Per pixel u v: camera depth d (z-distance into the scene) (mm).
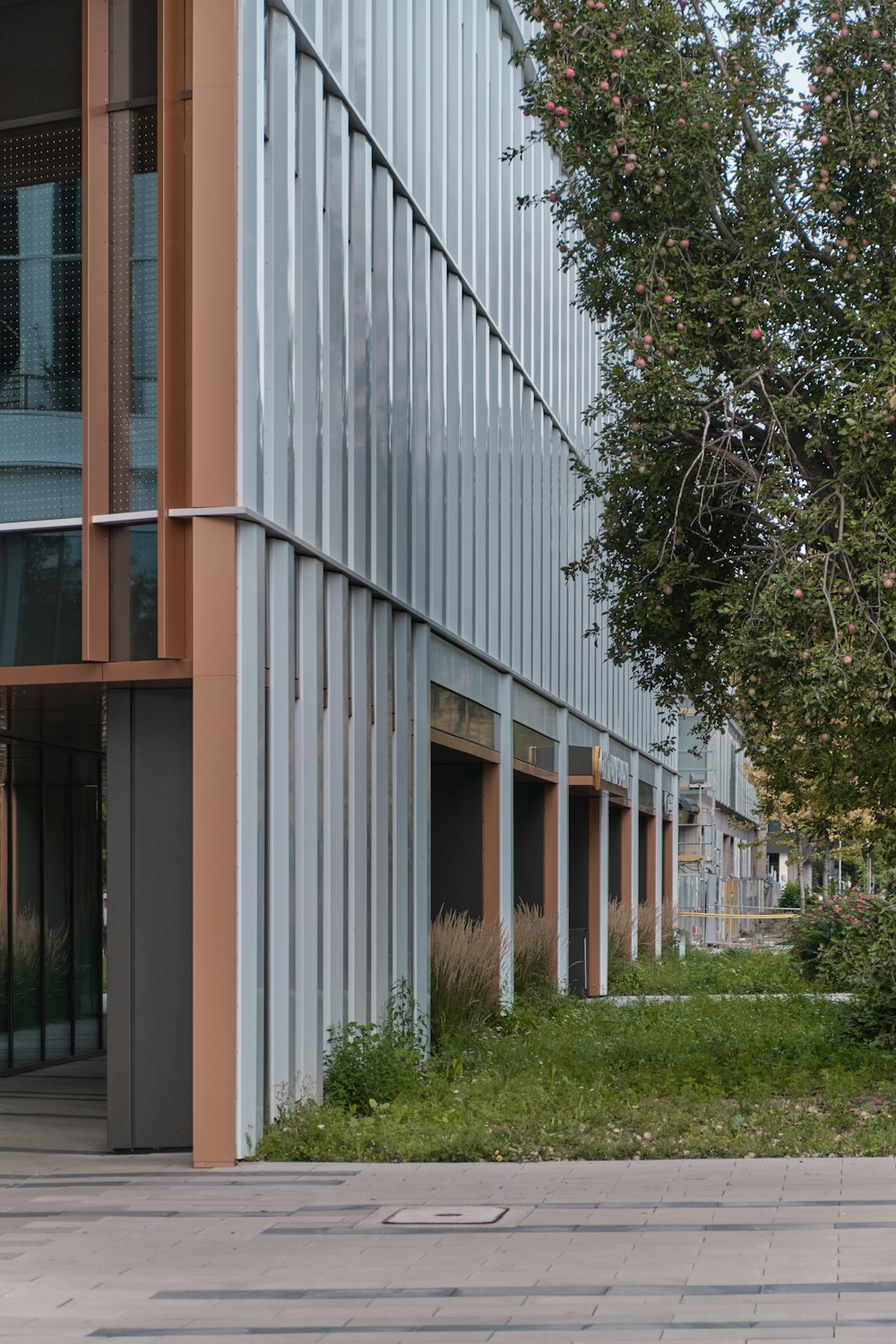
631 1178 9422
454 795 19500
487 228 19344
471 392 18188
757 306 11680
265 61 11383
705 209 12117
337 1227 8203
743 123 12047
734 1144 10289
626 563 13891
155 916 10938
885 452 10961
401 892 14227
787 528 11367
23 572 10945
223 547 10406
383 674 13859
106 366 10930
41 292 11297
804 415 11484
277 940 10828
